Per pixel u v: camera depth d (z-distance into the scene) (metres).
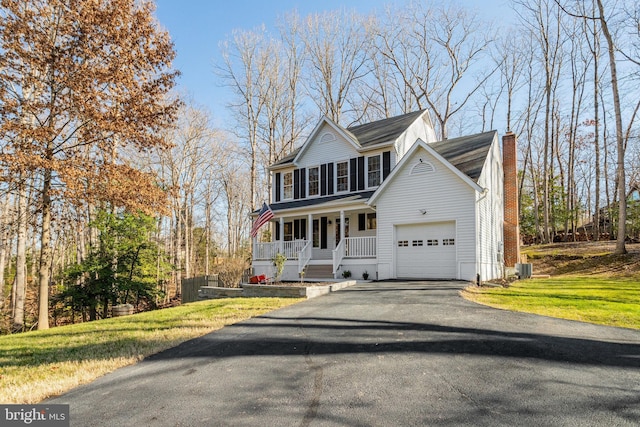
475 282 13.62
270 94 32.34
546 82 30.67
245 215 48.81
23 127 11.64
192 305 12.43
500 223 19.83
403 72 34.66
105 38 12.80
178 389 4.77
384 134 20.30
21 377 5.65
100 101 13.05
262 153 35.06
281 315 9.18
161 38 14.01
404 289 12.34
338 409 3.99
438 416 3.76
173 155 31.77
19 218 16.27
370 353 5.82
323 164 21.05
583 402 3.96
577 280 15.92
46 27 13.15
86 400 4.62
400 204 16.16
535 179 33.28
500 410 3.84
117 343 7.41
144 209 14.15
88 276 20.36
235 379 5.03
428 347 5.93
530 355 5.41
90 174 12.77
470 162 15.70
